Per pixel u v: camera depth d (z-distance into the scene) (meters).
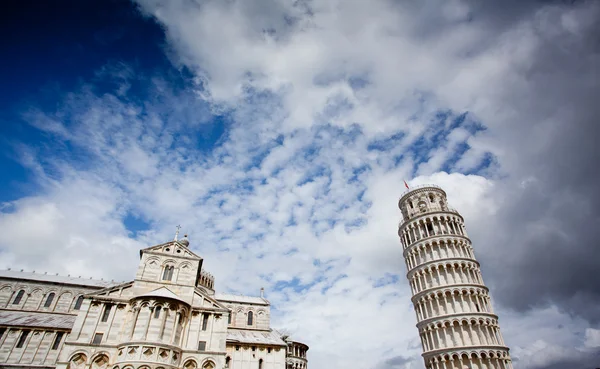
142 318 45.00
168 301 46.84
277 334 74.44
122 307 47.44
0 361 48.31
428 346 64.62
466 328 61.22
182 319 48.25
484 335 60.53
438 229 73.62
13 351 49.81
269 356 62.41
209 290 77.62
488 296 66.38
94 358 42.41
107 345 43.62
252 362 60.53
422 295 68.38
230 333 66.50
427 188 81.12
